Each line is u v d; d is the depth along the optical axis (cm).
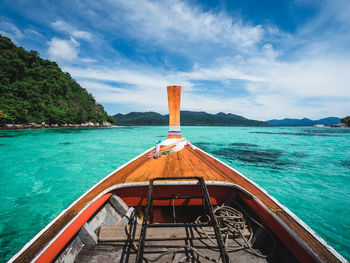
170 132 559
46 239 121
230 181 220
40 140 1444
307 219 319
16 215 338
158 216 233
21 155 845
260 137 1950
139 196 215
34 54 6681
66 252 141
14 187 470
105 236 166
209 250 157
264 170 614
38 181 512
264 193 197
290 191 438
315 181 507
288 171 599
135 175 243
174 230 175
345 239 267
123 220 193
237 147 1166
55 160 752
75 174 572
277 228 146
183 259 145
